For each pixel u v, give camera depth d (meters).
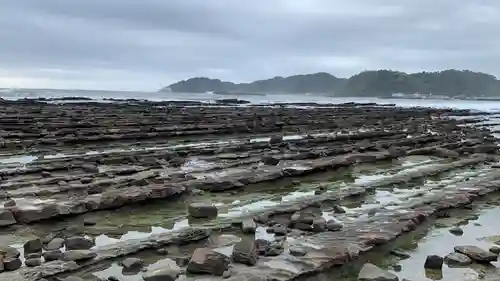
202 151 22.92
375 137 32.47
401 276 8.88
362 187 16.16
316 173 18.72
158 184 14.76
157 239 10.20
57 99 91.31
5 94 128.62
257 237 10.80
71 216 11.80
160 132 30.42
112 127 32.44
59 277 8.24
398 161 22.84
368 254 9.77
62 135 27.81
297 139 29.34
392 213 12.72
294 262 8.91
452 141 30.39
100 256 9.21
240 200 14.34
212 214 12.51
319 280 8.62
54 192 13.73
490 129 45.75
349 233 10.77
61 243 9.94
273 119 44.56
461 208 13.92
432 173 19.05
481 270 9.23
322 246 9.80
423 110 75.38
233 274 8.35
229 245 10.27
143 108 58.91
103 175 16.42
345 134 33.09
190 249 10.03
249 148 24.72
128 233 11.03
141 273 8.65
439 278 8.82
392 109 76.81
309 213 12.39
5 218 11.00
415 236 11.38
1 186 14.41
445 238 11.28
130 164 19.20
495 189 15.96
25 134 27.00
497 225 12.48
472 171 20.27
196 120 40.91
